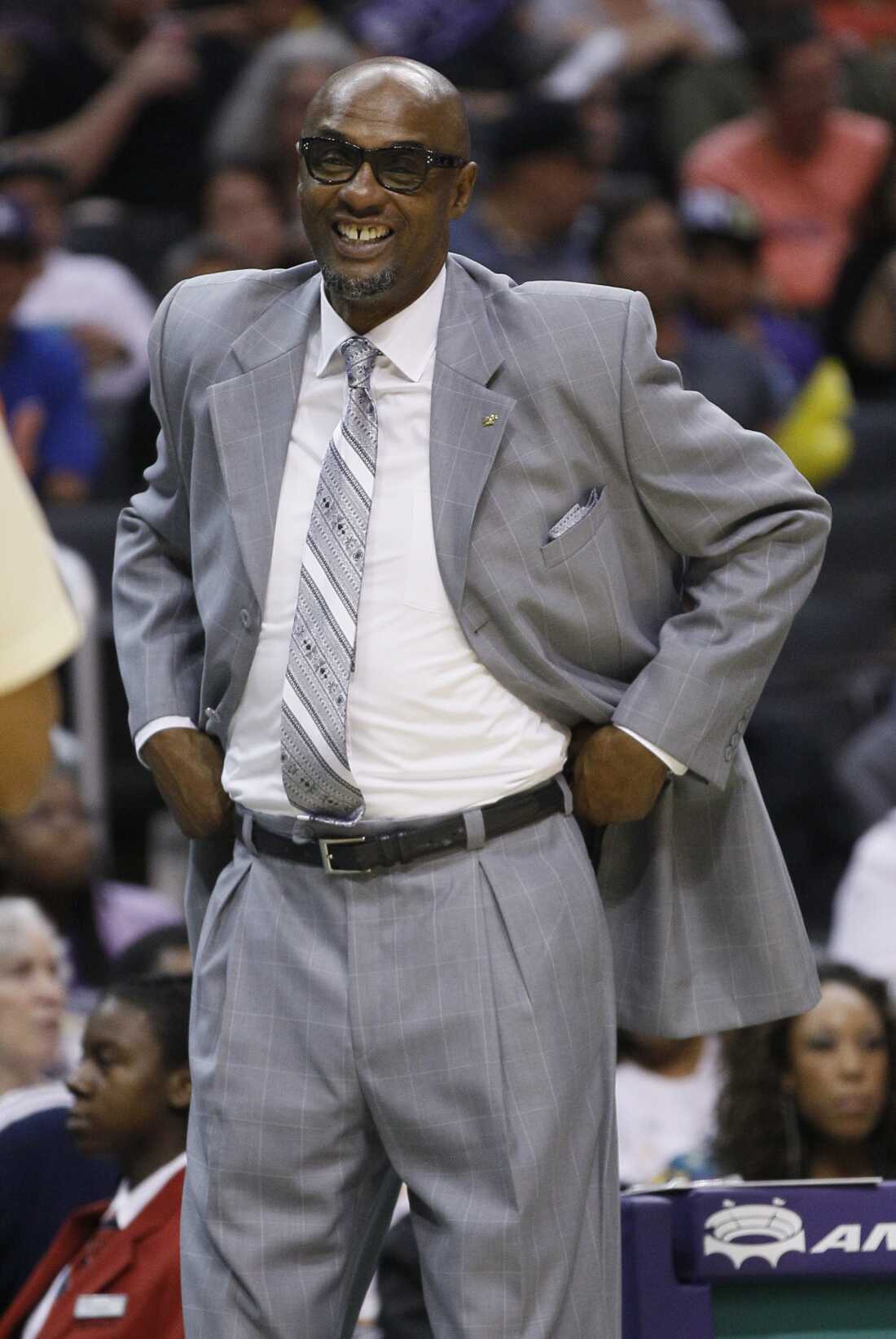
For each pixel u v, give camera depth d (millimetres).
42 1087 12422
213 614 8172
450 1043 7809
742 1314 9133
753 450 8203
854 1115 12141
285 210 24781
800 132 26500
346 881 7934
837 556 23656
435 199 7840
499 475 7945
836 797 19844
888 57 29125
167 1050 11062
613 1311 8117
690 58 27812
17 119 26594
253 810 8148
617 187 24141
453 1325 7770
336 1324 8109
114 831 20094
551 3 28359
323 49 25422
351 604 7797
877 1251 9039
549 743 8141
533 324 8078
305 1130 7898
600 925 8227
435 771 7887
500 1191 7770
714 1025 8617
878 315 25469
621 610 8164
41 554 7082
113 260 24984
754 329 23484
